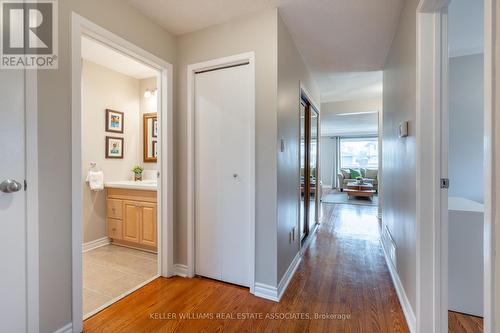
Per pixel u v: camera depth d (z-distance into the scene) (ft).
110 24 5.60
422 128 4.73
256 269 6.54
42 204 4.42
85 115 9.62
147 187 9.21
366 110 15.31
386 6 6.21
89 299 6.23
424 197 4.72
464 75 8.70
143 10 6.34
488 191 2.39
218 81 7.16
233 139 6.98
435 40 4.65
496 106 2.29
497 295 2.30
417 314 4.79
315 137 13.60
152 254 9.33
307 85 10.28
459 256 5.73
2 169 3.93
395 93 7.38
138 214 9.58
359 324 5.32
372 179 27.71
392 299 6.31
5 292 4.01
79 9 4.98
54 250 4.61
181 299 6.27
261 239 6.48
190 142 7.38
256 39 6.47
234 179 6.97
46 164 4.47
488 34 2.36
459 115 8.72
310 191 12.66
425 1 4.44
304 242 10.82
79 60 4.95
